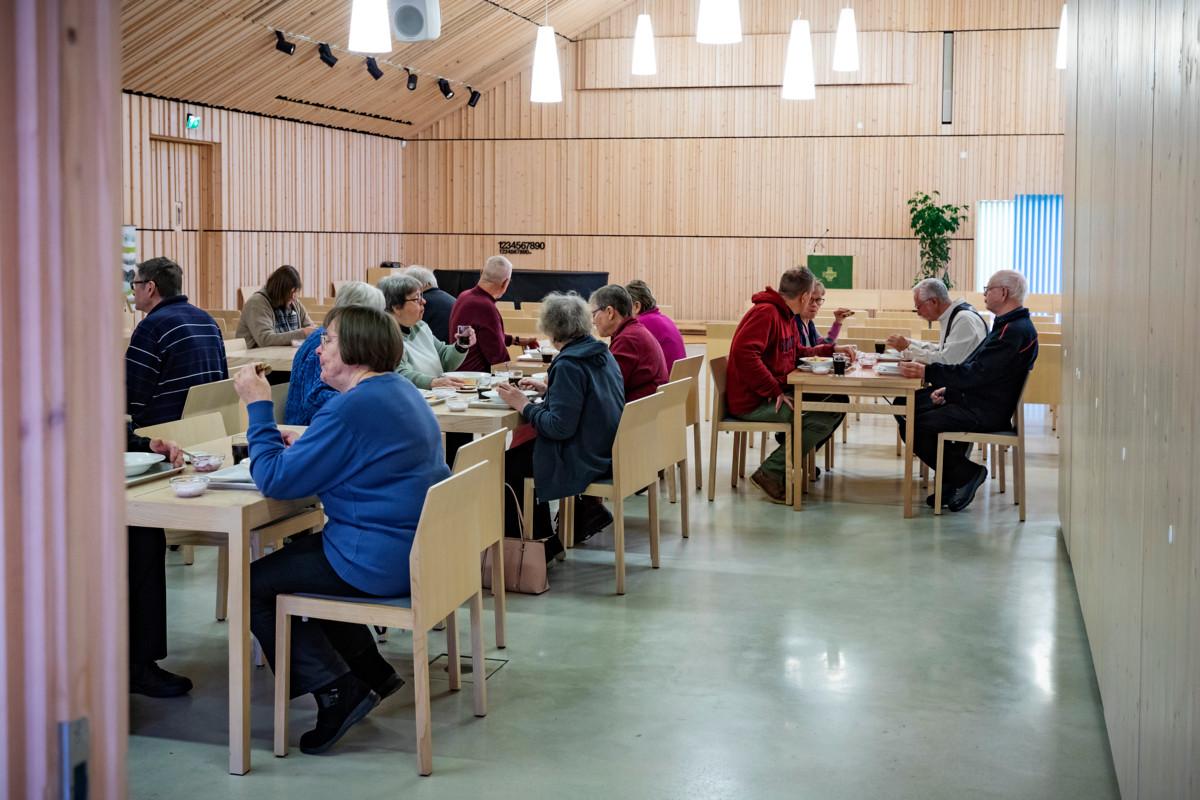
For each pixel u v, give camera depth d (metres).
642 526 6.06
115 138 1.00
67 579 0.98
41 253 0.95
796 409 6.39
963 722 3.55
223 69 13.34
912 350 6.82
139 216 13.23
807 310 6.84
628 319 5.73
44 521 0.97
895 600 4.81
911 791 3.08
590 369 4.86
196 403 4.71
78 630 1.00
